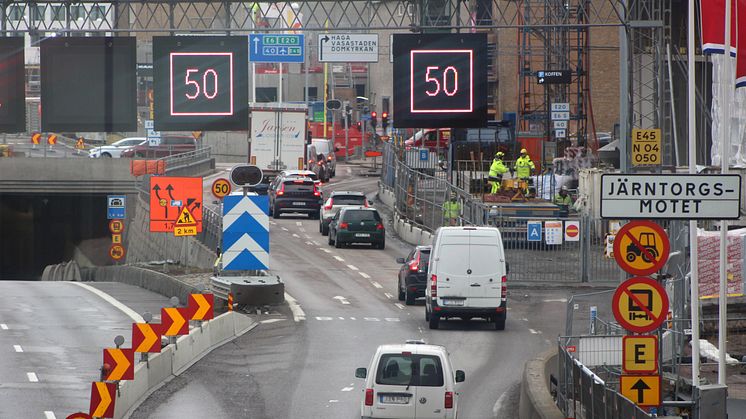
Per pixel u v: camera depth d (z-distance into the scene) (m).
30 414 66.12
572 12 193.88
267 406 71.00
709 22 72.50
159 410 69.38
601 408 52.16
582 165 179.12
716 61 148.25
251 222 112.69
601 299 85.50
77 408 68.12
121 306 121.75
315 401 72.69
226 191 122.19
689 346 84.25
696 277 64.38
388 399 59.28
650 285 50.97
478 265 99.75
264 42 123.19
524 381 68.31
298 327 102.50
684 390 67.50
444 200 162.00
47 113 103.38
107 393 58.44
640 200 50.97
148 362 75.25
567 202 160.88
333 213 173.50
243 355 89.69
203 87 104.00
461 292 99.56
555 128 184.38
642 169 113.00
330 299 119.25
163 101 104.06
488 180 183.38
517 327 102.50
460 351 90.75
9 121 104.81
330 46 110.94
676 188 50.91
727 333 90.38
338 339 96.44
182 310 82.00
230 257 112.94
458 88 101.44
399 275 119.56
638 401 51.09
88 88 103.50
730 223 121.44
